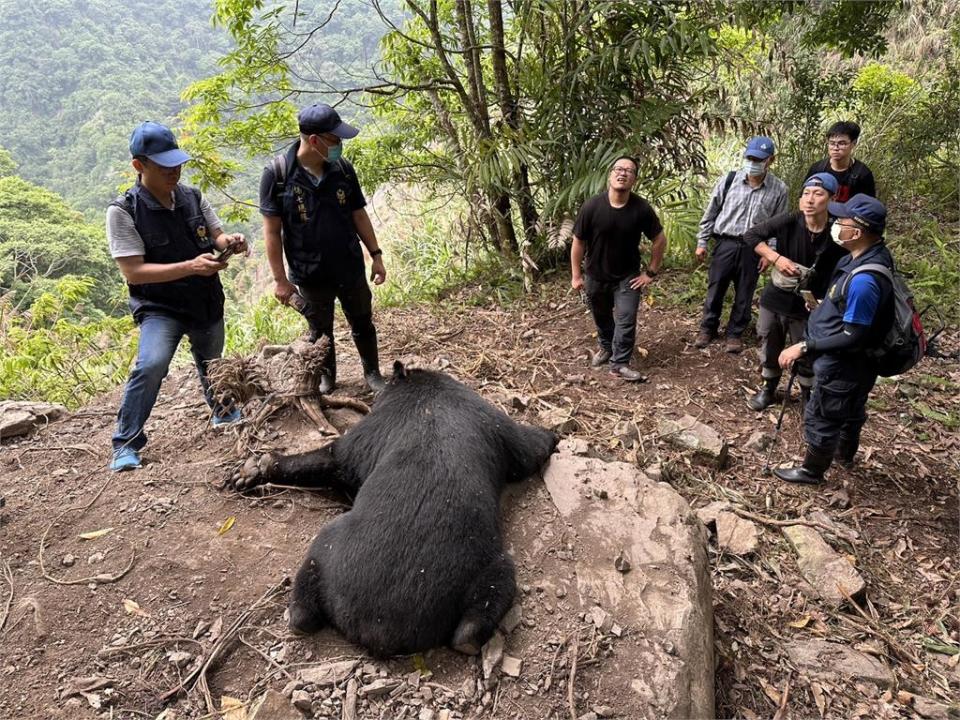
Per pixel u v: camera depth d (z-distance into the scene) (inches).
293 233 145.3
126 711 87.7
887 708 104.7
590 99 256.8
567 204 259.4
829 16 272.5
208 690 90.3
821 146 309.4
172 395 171.6
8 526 115.4
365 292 160.7
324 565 99.7
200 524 117.3
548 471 129.3
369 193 294.5
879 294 130.4
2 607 99.7
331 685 91.0
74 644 95.3
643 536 114.1
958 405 187.9
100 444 145.3
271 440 143.9
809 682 108.0
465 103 262.5
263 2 235.3
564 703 89.1
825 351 138.6
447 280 299.1
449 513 99.7
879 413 186.9
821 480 157.8
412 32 284.5
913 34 418.0
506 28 294.0
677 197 279.6
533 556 110.2
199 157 252.7
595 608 101.2
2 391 198.2
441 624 94.0
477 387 190.1
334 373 175.9
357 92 259.9
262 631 98.7
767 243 180.9
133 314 135.5
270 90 247.8
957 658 116.3
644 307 251.1
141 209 122.8
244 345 255.6
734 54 305.0
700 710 91.7
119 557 109.3
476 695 89.9
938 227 283.4
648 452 163.3
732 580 128.3
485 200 276.7
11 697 87.7
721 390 196.1
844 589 125.9
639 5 243.1
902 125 329.4
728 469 163.0
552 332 235.5
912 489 158.1
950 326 221.9
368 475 117.0
